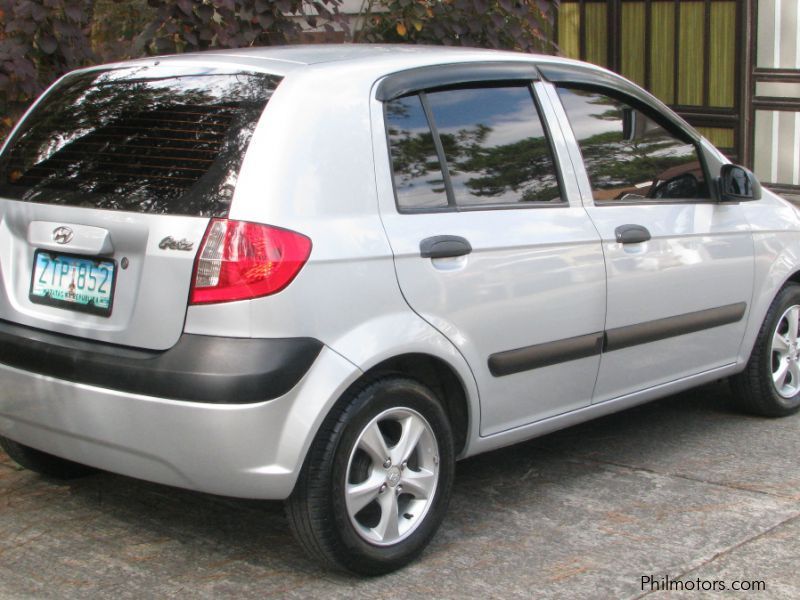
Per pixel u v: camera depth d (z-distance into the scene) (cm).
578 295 418
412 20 673
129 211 348
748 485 448
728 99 910
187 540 397
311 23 647
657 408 561
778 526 404
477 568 373
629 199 451
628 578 364
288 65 364
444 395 395
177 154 353
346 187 351
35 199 379
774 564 373
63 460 444
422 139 380
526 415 413
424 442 376
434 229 371
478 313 383
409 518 375
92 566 375
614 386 446
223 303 327
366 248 349
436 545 392
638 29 960
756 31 884
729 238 489
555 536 399
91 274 358
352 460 352
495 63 416
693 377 486
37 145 398
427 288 366
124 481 453
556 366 417
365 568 360
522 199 407
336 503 346
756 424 532
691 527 405
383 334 352
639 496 437
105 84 398
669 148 479
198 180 342
